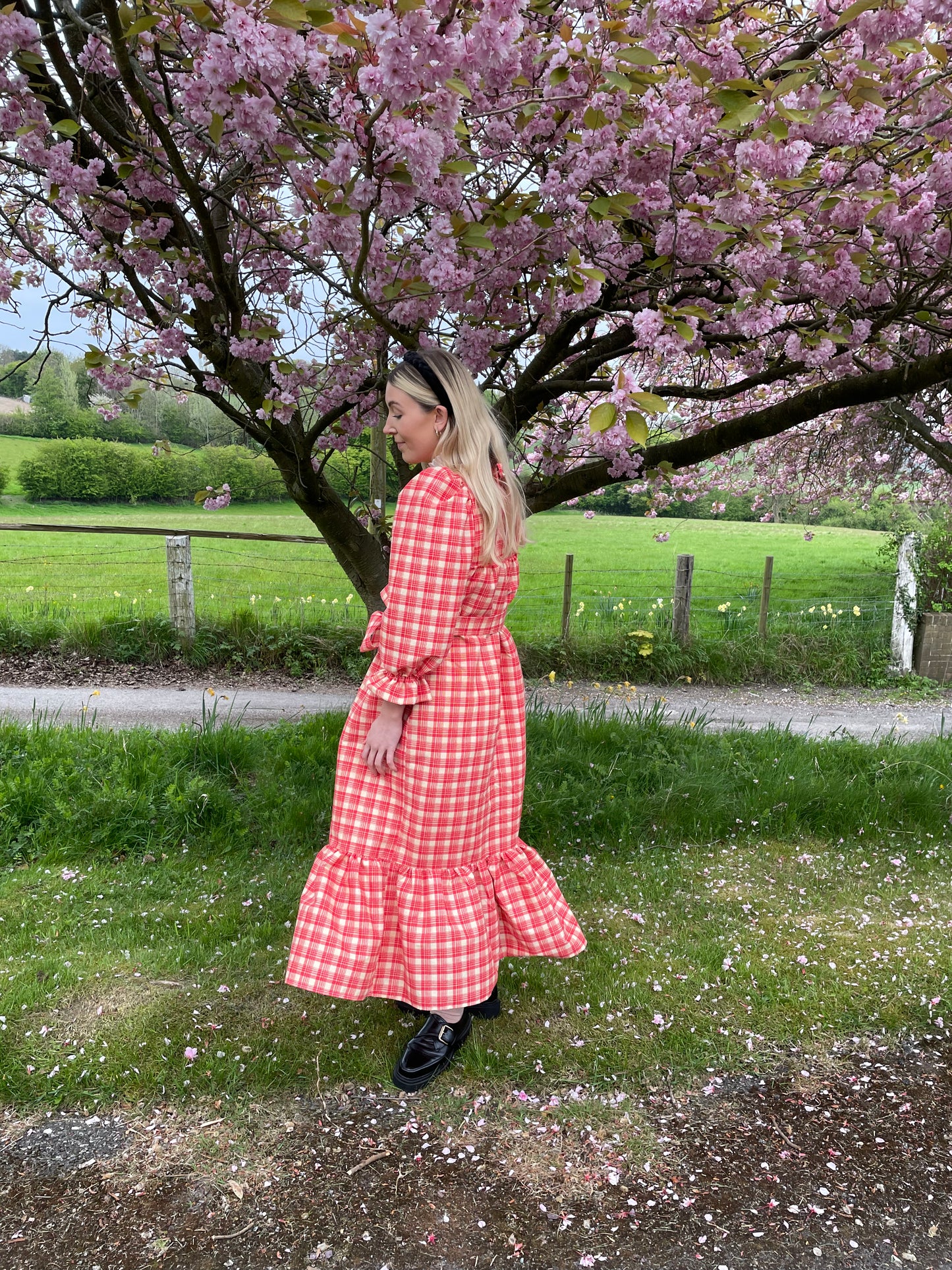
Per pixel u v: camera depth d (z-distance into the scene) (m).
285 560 13.53
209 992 2.48
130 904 3.03
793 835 4.00
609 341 3.46
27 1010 2.35
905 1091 2.17
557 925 2.18
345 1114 2.02
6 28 1.74
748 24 2.45
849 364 3.05
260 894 3.13
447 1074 2.18
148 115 1.97
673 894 3.31
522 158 2.69
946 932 3.03
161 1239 1.65
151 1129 1.94
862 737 6.40
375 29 1.43
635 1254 1.65
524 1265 1.62
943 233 2.62
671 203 2.56
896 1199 1.81
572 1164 1.89
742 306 2.23
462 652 1.94
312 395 3.27
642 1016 2.45
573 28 2.20
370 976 1.99
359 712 2.00
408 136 1.67
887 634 9.57
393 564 1.81
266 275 3.30
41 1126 1.94
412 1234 1.69
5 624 8.00
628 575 14.20
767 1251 1.67
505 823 2.17
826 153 2.51
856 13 1.79
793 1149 1.95
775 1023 2.44
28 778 3.76
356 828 2.01
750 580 13.62
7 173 2.82
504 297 2.98
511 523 1.98
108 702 6.44
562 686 7.98
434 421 1.90
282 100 1.92
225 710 6.29
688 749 4.81
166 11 1.90
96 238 2.79
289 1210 1.73
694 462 3.58
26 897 3.04
